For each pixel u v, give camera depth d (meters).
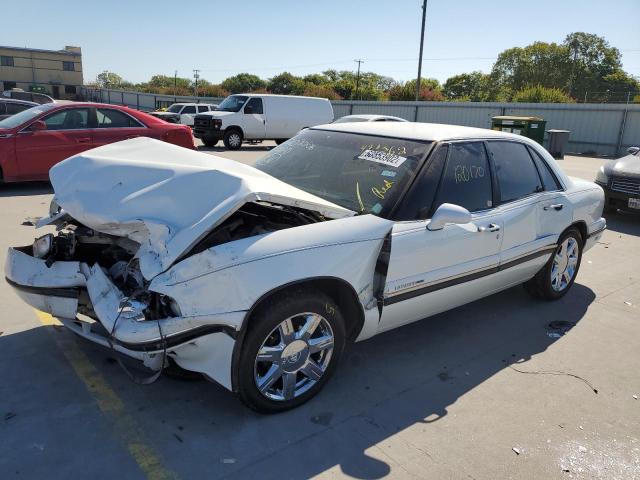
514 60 98.75
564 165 19.12
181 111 29.73
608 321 4.86
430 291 3.67
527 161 4.66
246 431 2.95
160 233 2.84
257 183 3.11
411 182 3.63
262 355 2.94
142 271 2.76
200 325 2.69
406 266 3.46
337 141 4.32
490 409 3.35
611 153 25.95
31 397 3.15
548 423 3.24
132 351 2.78
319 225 3.14
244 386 2.89
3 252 5.70
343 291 3.22
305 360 3.14
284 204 3.06
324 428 3.03
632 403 3.53
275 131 20.75
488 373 3.80
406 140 4.00
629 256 7.14
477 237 3.93
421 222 3.56
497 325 4.64
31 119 9.01
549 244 4.73
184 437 2.87
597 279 6.07
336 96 62.53
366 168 3.89
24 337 3.84
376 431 3.04
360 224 3.26
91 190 3.35
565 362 4.04
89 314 3.19
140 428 2.93
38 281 3.13
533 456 2.92
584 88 93.69
